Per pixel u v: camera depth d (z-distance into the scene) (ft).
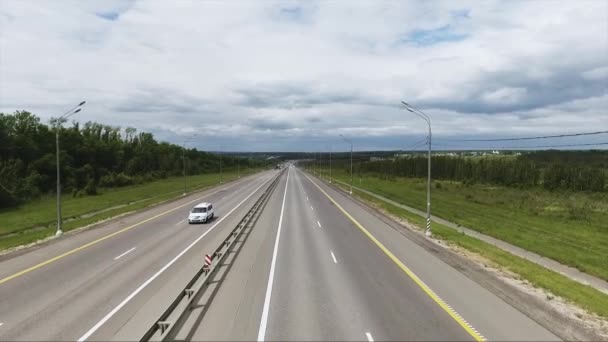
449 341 40.78
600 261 89.15
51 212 162.30
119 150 377.50
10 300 53.01
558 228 129.59
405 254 81.00
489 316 47.88
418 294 55.62
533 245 103.81
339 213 145.48
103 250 83.71
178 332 41.70
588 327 47.11
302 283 59.88
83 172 287.07
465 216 153.58
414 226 123.34
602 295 62.34
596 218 148.87
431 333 42.68
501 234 117.29
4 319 46.42
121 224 120.37
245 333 42.01
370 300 52.80
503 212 164.35
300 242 91.50
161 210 155.84
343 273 65.92
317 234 102.27
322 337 41.32
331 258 76.43
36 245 89.86
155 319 46.11
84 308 49.75
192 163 499.92
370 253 81.46
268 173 531.50
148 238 96.99
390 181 362.12
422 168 420.77
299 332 42.45
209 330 42.63
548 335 42.83
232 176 440.45
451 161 396.16
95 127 404.98
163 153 476.13
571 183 274.57
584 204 181.16
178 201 188.75
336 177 422.00
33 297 54.08
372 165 532.73
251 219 127.03
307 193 230.07
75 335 41.88
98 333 42.37
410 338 41.34
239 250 82.48
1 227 128.47
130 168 365.61
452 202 200.95
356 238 97.86
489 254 86.33
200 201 188.34
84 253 81.05
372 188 285.23
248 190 253.24
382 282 61.21
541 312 49.70
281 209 155.43
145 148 442.91
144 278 62.69
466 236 108.68
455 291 57.16
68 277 63.62
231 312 47.80
